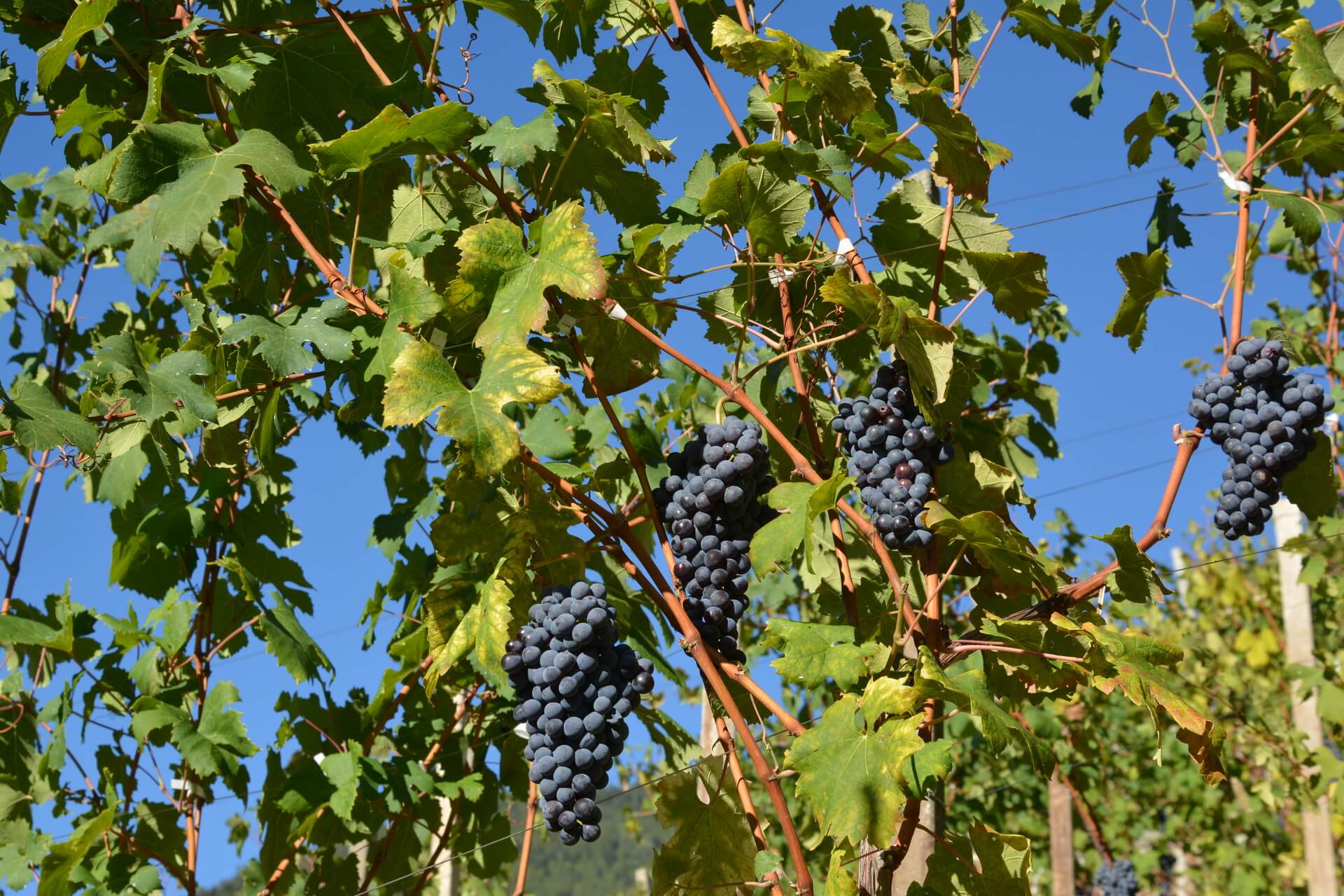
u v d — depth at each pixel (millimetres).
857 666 2479
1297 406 2805
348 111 3451
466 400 2285
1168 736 10078
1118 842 10641
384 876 3867
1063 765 8805
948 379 2984
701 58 3264
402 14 3240
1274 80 3588
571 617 2266
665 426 4547
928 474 2680
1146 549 2871
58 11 3221
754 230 2934
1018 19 3326
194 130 2756
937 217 3320
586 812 2215
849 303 2619
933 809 2826
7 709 3850
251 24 3562
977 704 2268
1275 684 10219
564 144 2971
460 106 2686
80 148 3885
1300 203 3182
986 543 2586
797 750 2322
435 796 3904
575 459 3703
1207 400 2908
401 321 2555
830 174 2902
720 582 2516
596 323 2830
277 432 3932
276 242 3627
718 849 2643
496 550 2588
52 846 3236
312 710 3729
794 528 2402
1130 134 3762
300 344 2775
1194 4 3896
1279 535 8328
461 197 3424
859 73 2957
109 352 2783
